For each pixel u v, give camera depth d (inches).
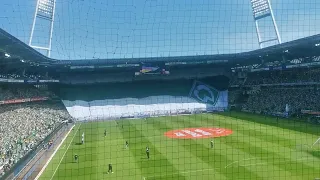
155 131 1870.1
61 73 2960.1
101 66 2908.5
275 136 1491.1
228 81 3267.7
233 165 1074.7
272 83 2768.2
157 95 3058.6
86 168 1117.7
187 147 1387.8
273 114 2279.8
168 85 3142.2
